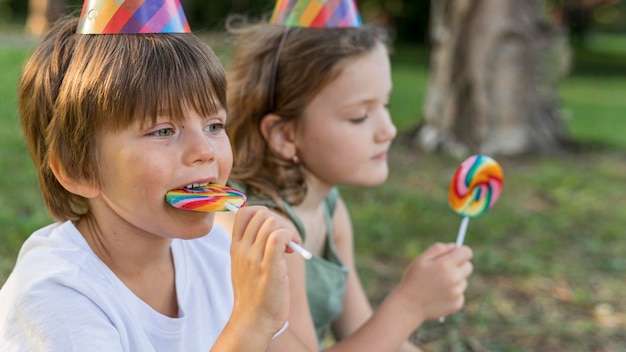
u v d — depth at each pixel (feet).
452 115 24.29
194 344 5.09
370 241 14.44
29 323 4.29
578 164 23.36
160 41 4.51
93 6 4.59
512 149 24.11
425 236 15.12
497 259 14.02
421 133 25.07
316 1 6.79
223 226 6.26
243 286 4.46
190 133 4.49
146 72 4.37
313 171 6.86
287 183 6.70
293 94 6.61
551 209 18.11
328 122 6.60
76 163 4.50
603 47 92.07
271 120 6.74
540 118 24.91
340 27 6.79
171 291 5.06
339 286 7.22
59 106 4.49
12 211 14.23
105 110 4.33
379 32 7.06
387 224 15.62
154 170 4.38
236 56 7.08
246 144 6.82
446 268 6.51
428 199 17.93
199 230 4.52
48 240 4.74
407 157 23.09
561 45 25.29
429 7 79.61
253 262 4.41
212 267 5.40
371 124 6.72
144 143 4.39
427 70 55.47
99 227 4.75
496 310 11.87
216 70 4.66
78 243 4.73
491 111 24.03
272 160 6.77
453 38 24.13
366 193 18.15
